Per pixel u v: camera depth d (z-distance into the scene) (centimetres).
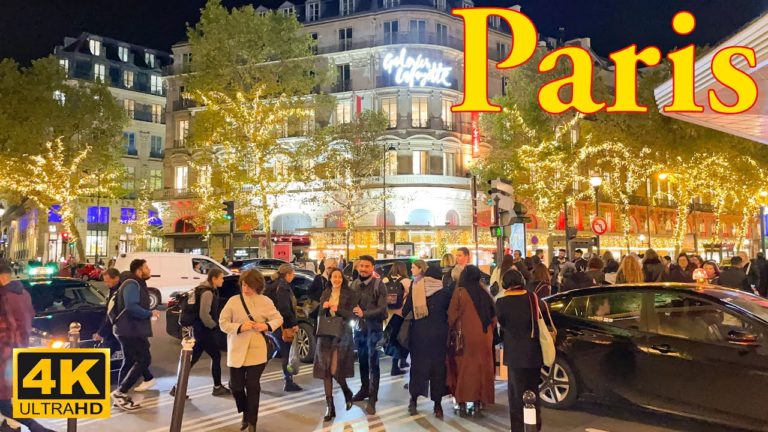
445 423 734
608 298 761
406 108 4350
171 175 5053
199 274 2323
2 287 651
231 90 3281
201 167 4041
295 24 3316
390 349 837
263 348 693
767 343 627
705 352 658
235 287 1240
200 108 4884
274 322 692
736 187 3678
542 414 755
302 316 1149
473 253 3897
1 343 636
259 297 704
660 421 722
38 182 3766
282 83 3319
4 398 632
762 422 616
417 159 4328
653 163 3547
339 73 4544
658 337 698
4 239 6088
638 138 3266
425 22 4416
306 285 1199
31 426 645
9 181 3656
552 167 3612
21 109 3666
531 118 3559
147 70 6159
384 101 4403
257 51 3225
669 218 5509
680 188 3516
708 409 651
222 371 1071
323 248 4031
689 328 686
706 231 5869
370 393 789
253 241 4453
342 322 774
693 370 661
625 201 3975
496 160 3744
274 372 1063
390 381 982
